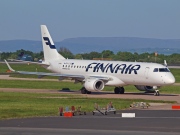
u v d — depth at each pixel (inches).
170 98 6358.3
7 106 5147.6
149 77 6683.1
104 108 4717.0
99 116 4446.4
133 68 6811.0
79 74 7362.2
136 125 3890.3
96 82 6884.8
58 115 4495.6
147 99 6131.9
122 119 4242.1
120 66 6939.0
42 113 4603.8
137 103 5206.7
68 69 7509.8
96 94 6929.1
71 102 5600.4
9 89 7524.6
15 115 4443.9
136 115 4517.7
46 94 6668.3
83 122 4047.7
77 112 4589.1
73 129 3671.3
